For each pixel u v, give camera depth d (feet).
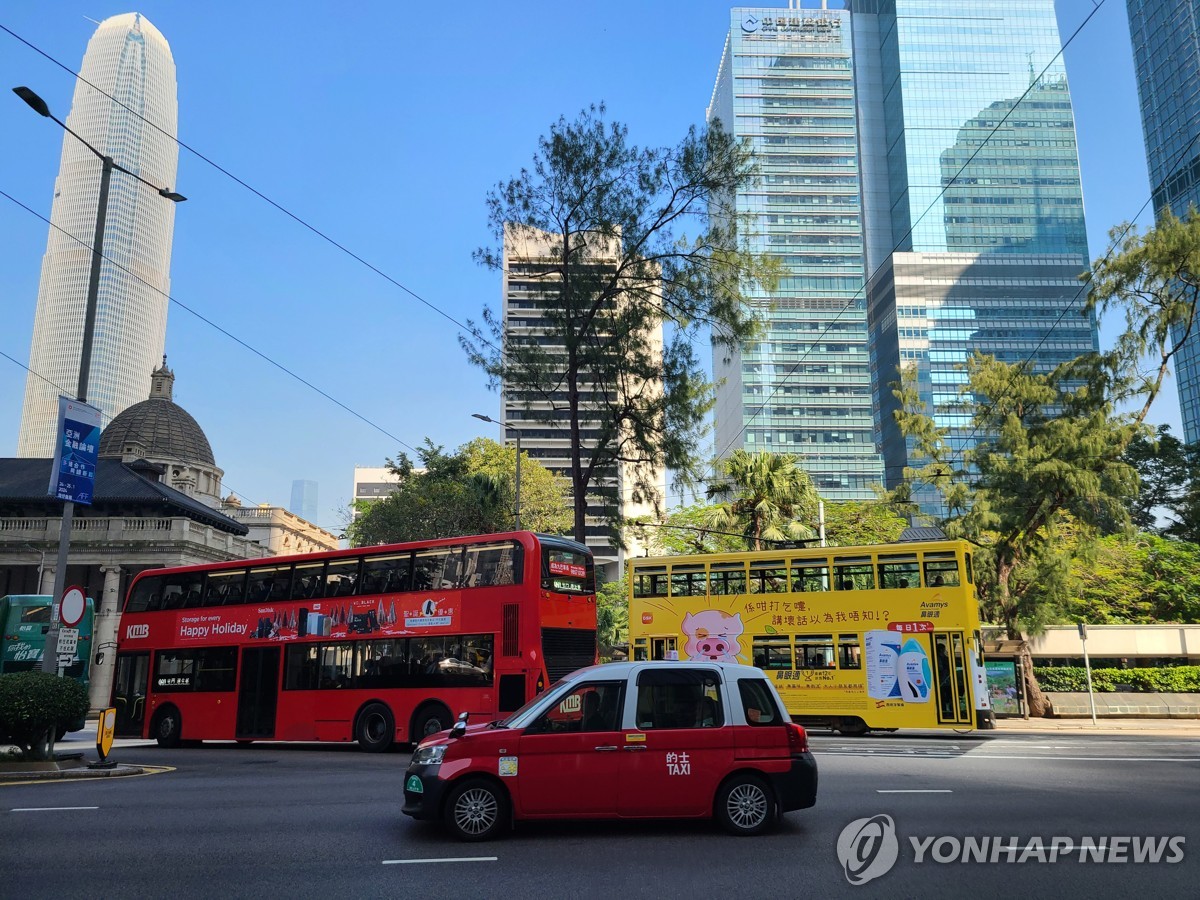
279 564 73.15
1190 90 356.79
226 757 63.10
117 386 588.91
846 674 76.23
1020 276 460.96
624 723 30.35
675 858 26.48
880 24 522.06
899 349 447.83
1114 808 34.19
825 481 416.67
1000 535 107.55
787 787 29.99
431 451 171.01
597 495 96.43
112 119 622.54
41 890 23.08
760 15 467.93
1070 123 485.56
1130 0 404.57
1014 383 106.01
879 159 507.71
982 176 479.41
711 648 81.30
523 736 30.25
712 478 98.32
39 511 165.17
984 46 495.41
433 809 29.60
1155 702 109.40
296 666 69.56
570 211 93.61
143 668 77.05
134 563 155.22
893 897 22.20
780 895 22.33
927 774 45.32
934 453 115.03
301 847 28.35
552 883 23.54
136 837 30.09
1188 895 22.47
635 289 95.71
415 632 65.05
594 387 98.02
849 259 439.22
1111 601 134.82
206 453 248.52
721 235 94.94
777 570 80.94
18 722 49.34
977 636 73.67
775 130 454.40
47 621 84.84
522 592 61.72
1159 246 97.09
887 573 76.95
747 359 426.51
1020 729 90.22
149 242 625.00
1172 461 159.53
